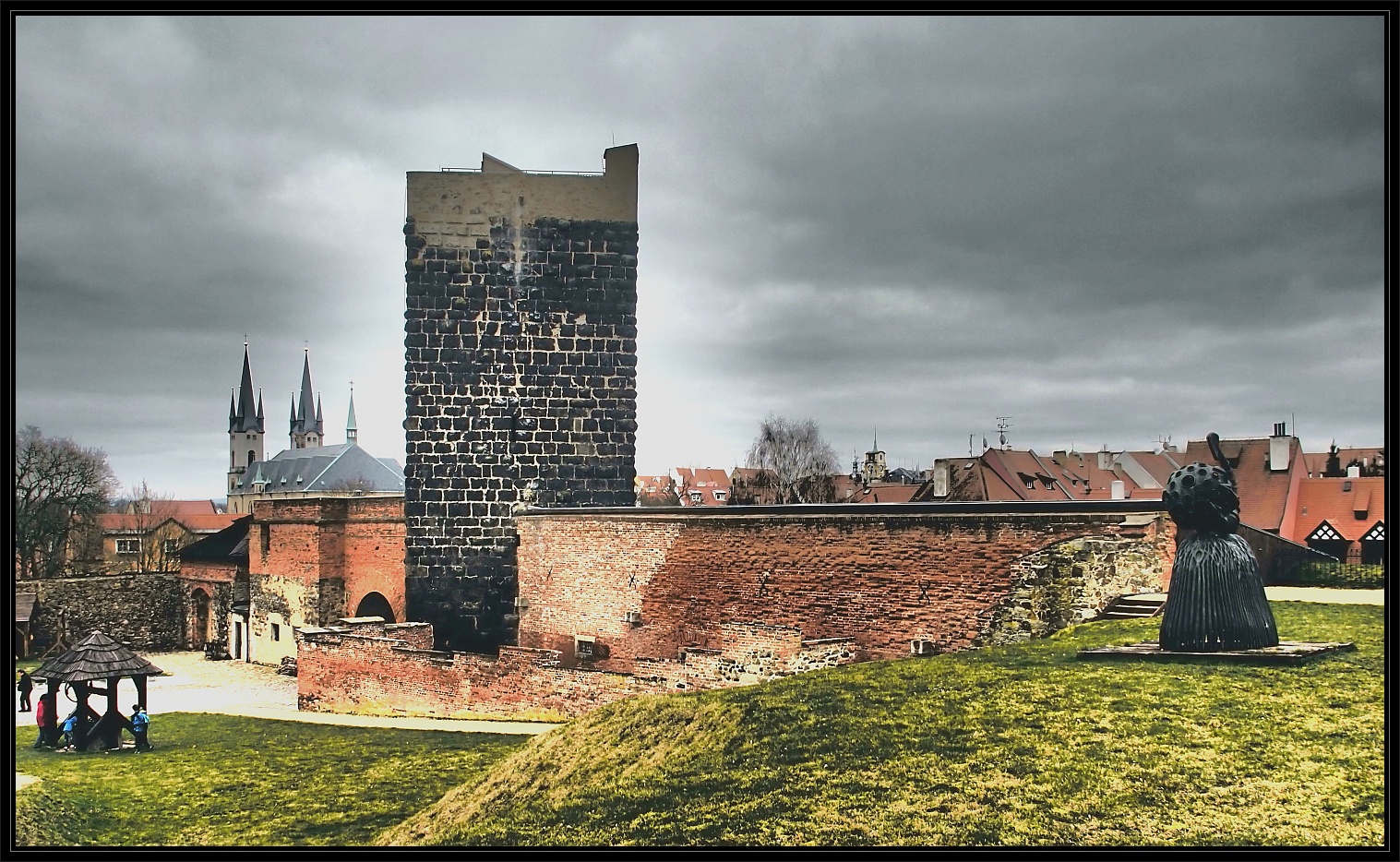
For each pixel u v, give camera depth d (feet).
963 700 68.64
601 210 138.92
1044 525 82.12
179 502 472.44
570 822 66.59
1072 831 54.60
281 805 81.41
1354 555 164.25
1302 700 62.18
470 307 136.77
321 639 115.75
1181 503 71.00
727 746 70.49
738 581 99.40
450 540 135.85
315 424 598.75
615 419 139.13
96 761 95.66
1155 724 61.62
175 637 203.92
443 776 84.02
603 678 93.09
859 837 57.21
